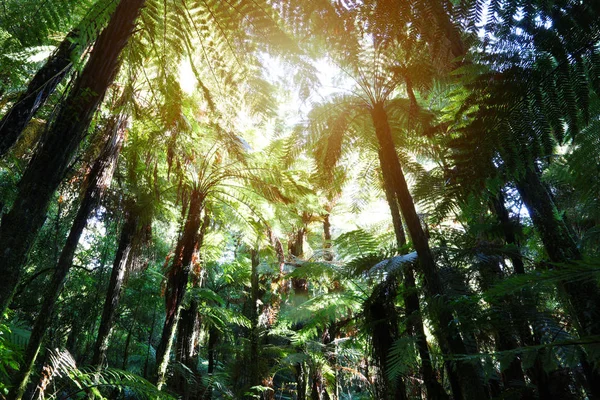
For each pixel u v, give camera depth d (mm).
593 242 2795
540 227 2340
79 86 1945
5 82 2162
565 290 1998
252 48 2562
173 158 4660
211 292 6941
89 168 3980
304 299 6934
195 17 2578
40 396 2734
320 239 8930
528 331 2428
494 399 2527
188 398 5445
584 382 2594
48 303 2922
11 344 3105
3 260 1589
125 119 3801
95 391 3143
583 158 1920
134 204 4730
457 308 2357
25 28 2062
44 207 1744
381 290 3350
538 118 851
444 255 3113
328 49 2439
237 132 3686
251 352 6621
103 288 6781
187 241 4660
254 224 6195
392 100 3324
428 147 3715
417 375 3764
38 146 1890
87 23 1872
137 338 9281
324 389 6609
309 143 3764
